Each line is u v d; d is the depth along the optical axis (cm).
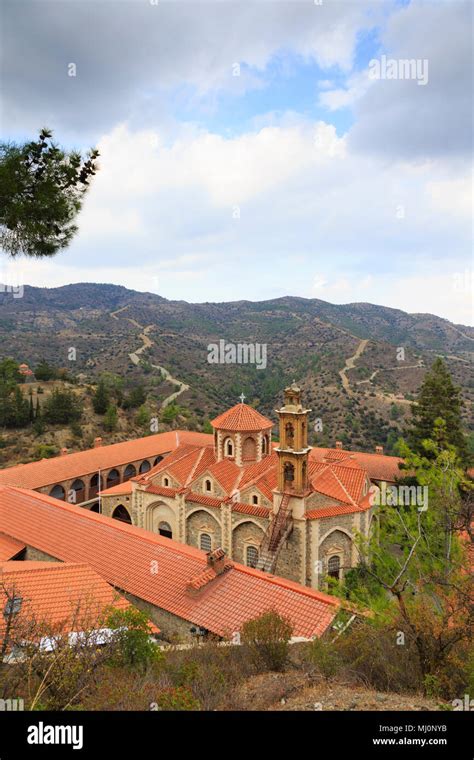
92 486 7075
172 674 2088
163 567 3709
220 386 16850
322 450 6706
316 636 2566
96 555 4003
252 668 2225
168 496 5028
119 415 12606
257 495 4538
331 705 1748
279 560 4362
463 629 1994
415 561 2517
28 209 1723
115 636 2253
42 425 11100
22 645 2047
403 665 2092
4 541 4506
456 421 6106
